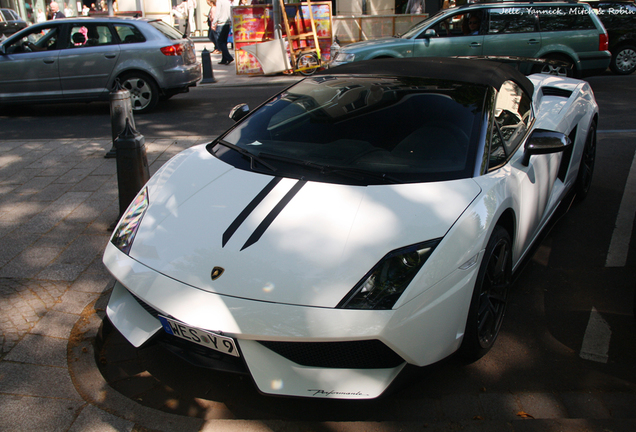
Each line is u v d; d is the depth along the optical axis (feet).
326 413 7.22
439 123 9.16
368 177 8.23
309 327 6.29
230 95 33.42
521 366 8.21
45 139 22.18
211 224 7.63
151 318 7.41
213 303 6.58
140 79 27.86
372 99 10.00
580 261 11.65
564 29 30.66
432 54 31.04
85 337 8.61
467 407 7.32
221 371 6.81
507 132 9.76
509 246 8.54
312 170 8.56
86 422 6.79
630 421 6.82
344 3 49.55
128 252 7.70
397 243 6.89
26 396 7.23
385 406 7.34
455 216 7.32
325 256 6.80
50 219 13.37
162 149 20.03
